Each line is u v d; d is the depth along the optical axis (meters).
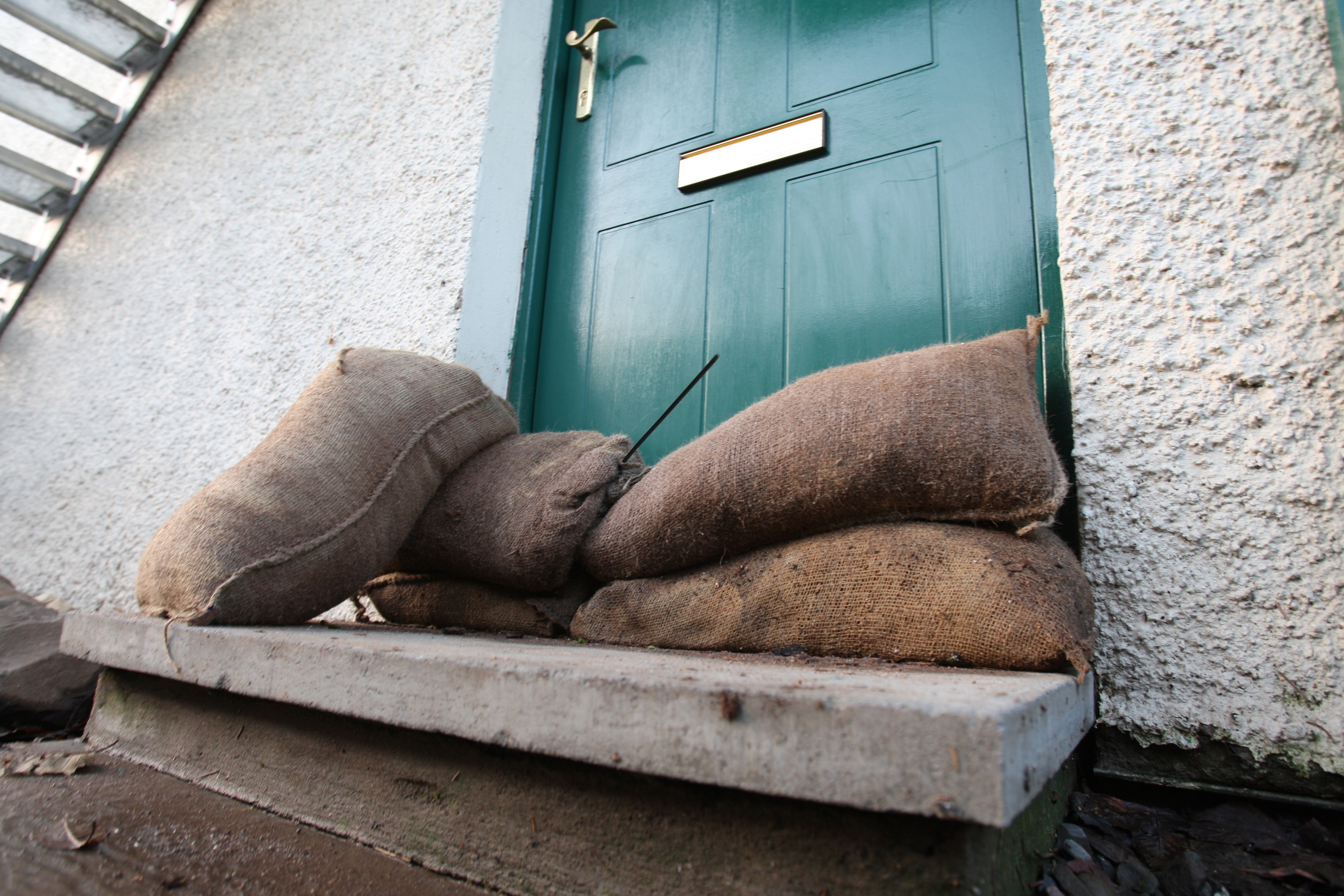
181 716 0.97
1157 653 0.92
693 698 0.52
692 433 1.56
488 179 1.79
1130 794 0.92
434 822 0.71
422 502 1.19
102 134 2.74
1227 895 0.67
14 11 2.33
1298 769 0.83
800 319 1.47
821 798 0.46
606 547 1.10
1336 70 0.92
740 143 1.62
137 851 0.71
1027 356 0.92
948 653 0.80
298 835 0.76
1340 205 0.92
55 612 1.68
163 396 2.28
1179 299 0.98
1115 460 0.98
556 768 0.65
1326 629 0.84
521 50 1.92
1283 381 0.91
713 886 0.56
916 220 1.37
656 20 1.85
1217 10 1.03
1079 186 1.07
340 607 1.70
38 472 2.58
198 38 2.62
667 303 1.66
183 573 0.95
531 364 1.83
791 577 0.93
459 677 0.64
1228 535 0.90
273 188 2.22
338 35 2.22
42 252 2.79
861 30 1.51
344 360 1.22
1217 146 1.00
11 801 0.84
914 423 0.84
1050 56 1.14
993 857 0.54
